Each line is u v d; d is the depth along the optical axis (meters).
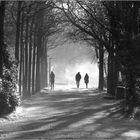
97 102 39.34
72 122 22.84
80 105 36.47
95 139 16.47
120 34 29.81
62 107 34.84
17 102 28.05
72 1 46.75
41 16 49.94
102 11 41.47
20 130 19.62
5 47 30.11
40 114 29.17
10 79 28.47
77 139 16.39
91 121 23.44
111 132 18.75
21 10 40.16
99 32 44.97
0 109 26.25
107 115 27.02
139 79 29.12
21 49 43.19
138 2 29.42
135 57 28.25
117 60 29.16
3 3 29.22
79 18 46.84
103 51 62.06
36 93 54.56
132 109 27.00
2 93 26.23
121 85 43.62
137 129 20.02
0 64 27.84
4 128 20.58
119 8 29.95
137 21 29.42
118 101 38.41
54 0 46.06
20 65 42.75
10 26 48.50
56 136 17.14
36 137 16.92
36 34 53.75
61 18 52.50
